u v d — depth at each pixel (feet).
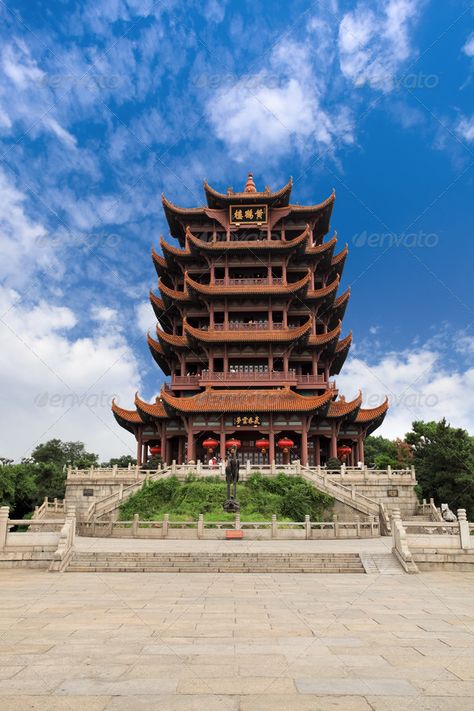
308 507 155.84
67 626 47.29
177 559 95.09
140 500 160.35
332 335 240.32
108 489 185.88
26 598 63.26
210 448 209.46
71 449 427.74
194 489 165.27
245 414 216.95
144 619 50.62
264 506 157.89
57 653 37.88
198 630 45.88
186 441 236.43
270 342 237.25
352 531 132.26
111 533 133.18
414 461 265.34
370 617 52.26
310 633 44.80
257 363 245.86
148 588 72.02
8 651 38.47
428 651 38.73
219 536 128.06
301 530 129.29
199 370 254.68
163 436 232.53
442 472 205.05
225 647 39.81
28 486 233.14
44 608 56.54
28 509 246.68
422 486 213.46
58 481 292.20
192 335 232.32
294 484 167.53
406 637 43.39
